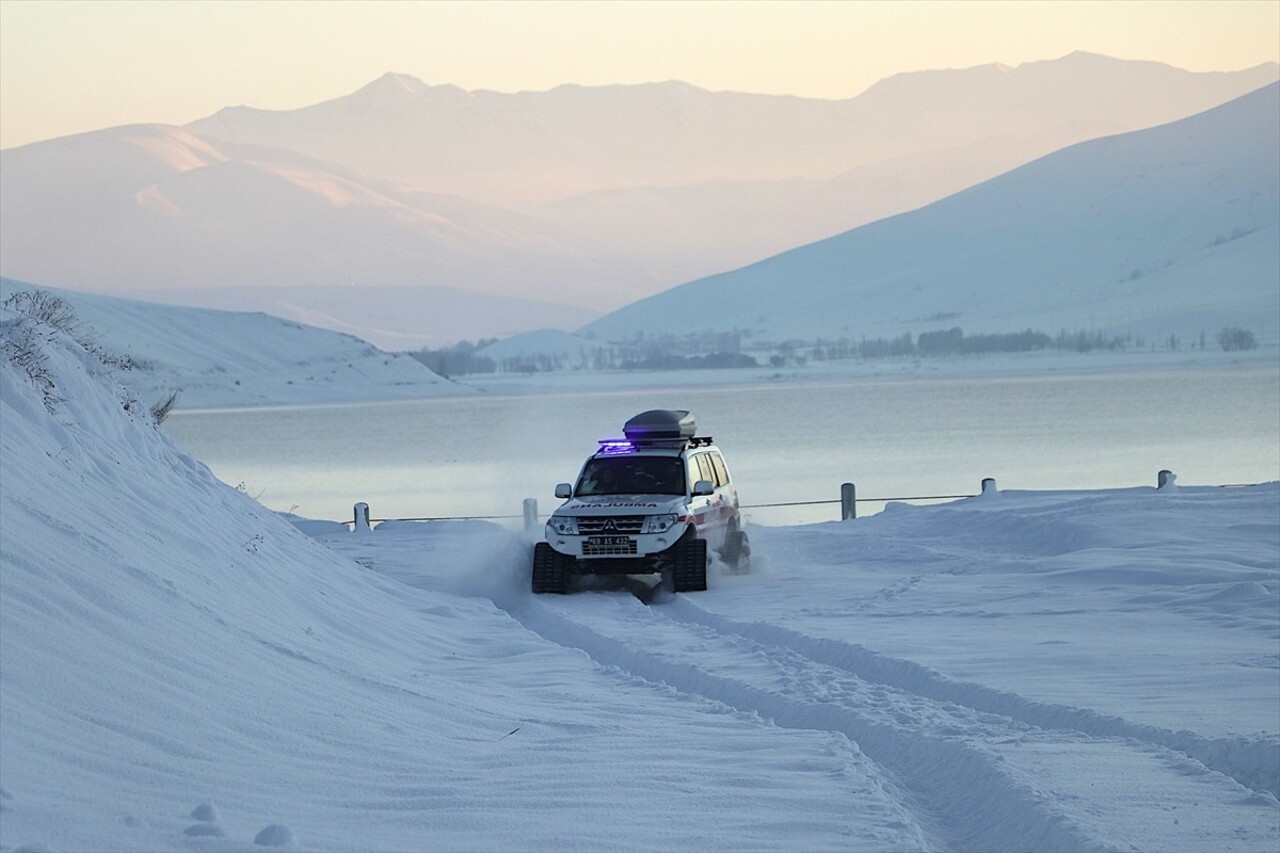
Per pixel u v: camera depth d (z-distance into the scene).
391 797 12.12
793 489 98.12
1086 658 20.67
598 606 30.03
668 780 13.67
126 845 9.39
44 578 13.55
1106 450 132.88
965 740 15.41
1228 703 17.31
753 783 13.70
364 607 23.88
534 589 32.53
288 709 14.04
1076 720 16.47
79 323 28.48
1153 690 18.20
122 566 15.50
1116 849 11.35
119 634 13.46
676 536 31.98
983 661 20.59
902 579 32.28
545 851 11.02
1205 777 13.90
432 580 34.91
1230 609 25.14
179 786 10.93
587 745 15.23
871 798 13.16
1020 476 103.44
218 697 13.38
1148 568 30.14
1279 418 187.62
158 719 12.09
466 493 104.06
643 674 21.45
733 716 17.41
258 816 10.78
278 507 93.50
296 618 19.61
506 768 13.81
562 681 20.11
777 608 28.16
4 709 10.76
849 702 17.84
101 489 18.86
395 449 192.75
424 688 17.70
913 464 122.62
